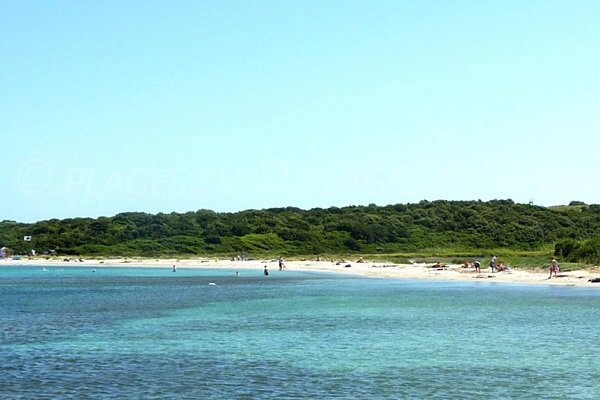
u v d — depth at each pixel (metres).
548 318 47.97
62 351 36.53
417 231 193.38
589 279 78.75
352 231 193.88
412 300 65.00
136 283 104.19
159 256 187.38
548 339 38.53
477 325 45.12
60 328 46.59
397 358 33.44
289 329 44.59
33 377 29.75
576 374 29.06
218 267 155.75
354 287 86.62
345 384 27.83
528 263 106.81
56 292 85.12
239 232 199.00
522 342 37.62
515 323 45.59
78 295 79.38
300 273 129.00
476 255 159.88
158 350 36.59
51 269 162.50
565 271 89.12
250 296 74.25
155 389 27.31
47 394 26.67
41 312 58.28
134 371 30.86
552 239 181.50
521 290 72.69
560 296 64.50
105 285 99.75
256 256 178.75
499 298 64.06
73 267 170.38
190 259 178.00
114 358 34.22
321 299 68.56
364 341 38.97
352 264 145.75
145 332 44.00
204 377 29.44
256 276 121.38
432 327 44.62
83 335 42.88
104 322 50.06
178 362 32.94
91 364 32.62
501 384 27.41
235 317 52.34
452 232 191.00
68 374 30.33
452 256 159.38
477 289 76.81
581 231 184.62
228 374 30.00
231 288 88.94
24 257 195.75
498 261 116.44
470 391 26.34
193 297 73.88
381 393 26.25
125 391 27.03
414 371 30.25
